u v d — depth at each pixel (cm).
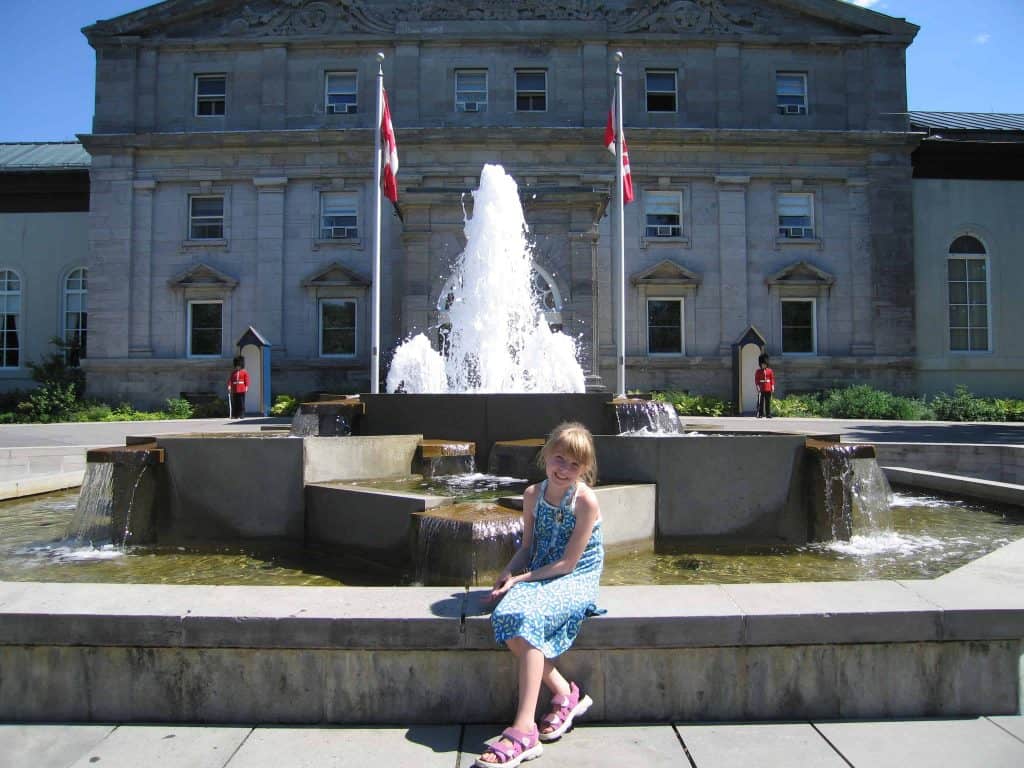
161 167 3056
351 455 838
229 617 405
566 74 3102
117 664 410
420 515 613
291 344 3020
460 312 2039
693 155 3067
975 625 412
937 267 3164
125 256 3023
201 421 2488
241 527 779
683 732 394
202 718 408
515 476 898
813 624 407
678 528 771
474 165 3003
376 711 407
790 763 361
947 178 3194
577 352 2553
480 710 405
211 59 3120
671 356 3019
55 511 1005
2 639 409
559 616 385
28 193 3362
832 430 1983
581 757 366
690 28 3130
